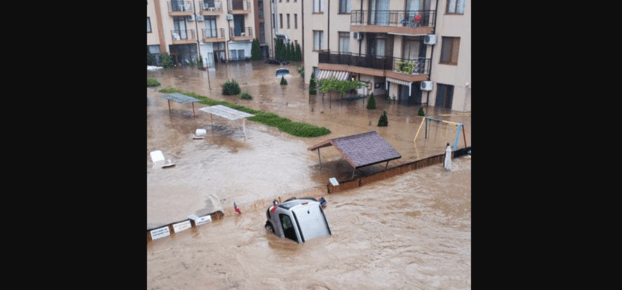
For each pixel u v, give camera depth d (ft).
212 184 55.31
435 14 92.07
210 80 144.15
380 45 106.93
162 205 48.88
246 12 188.34
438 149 68.85
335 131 80.18
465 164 61.36
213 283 33.06
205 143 74.18
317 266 34.78
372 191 51.88
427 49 96.02
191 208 48.06
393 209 46.52
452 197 49.73
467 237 39.68
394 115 91.40
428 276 33.04
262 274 33.86
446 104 96.58
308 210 39.68
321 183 55.16
